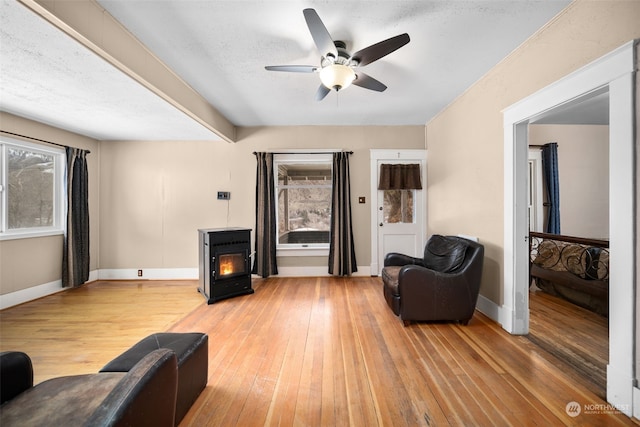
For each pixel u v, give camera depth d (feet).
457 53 7.75
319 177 15.06
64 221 12.34
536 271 11.69
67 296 11.64
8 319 9.29
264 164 14.15
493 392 5.51
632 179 4.75
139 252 14.32
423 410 5.05
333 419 4.86
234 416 4.94
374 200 14.37
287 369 6.37
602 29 5.31
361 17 6.17
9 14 4.75
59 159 12.34
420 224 14.37
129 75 7.04
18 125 10.45
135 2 5.66
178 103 9.00
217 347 7.39
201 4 5.72
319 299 11.19
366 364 6.54
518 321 7.97
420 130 14.37
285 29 6.54
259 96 10.61
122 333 8.25
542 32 6.69
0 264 10.12
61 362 6.68
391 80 9.36
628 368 4.83
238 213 14.46
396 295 8.91
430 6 5.87
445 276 8.42
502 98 8.21
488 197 8.99
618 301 4.99
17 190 10.85
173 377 3.76
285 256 14.57
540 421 4.75
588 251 9.70
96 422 2.83
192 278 14.34
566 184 15.33
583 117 9.27
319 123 14.07
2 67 6.70
